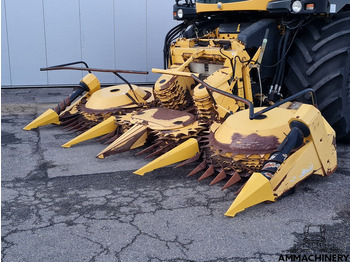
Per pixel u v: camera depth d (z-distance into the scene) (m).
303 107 3.43
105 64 8.92
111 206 3.46
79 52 8.77
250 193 3.11
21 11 8.43
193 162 4.38
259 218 3.17
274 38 4.81
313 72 4.51
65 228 3.12
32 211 3.41
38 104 7.44
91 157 4.67
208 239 2.91
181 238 2.94
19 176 4.17
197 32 5.93
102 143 5.17
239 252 2.76
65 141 5.25
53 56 8.70
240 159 3.56
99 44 8.81
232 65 4.36
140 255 2.75
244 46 4.44
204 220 3.18
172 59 5.30
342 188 3.65
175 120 4.57
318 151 3.53
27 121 6.28
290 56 4.82
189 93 5.22
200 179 3.76
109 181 3.98
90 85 5.73
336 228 3.01
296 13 4.38
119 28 8.83
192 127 4.39
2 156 4.74
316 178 3.88
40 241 2.96
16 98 7.93
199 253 2.76
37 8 8.45
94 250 2.82
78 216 3.30
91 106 5.29
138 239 2.94
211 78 4.41
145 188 3.80
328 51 4.42
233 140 3.64
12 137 5.46
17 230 3.11
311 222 3.10
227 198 3.54
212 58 4.81
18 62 8.64
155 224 3.14
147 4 8.86
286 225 3.06
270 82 5.05
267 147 3.50
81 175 4.16
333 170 3.78
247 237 2.93
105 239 2.96
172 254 2.75
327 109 4.55
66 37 8.66
